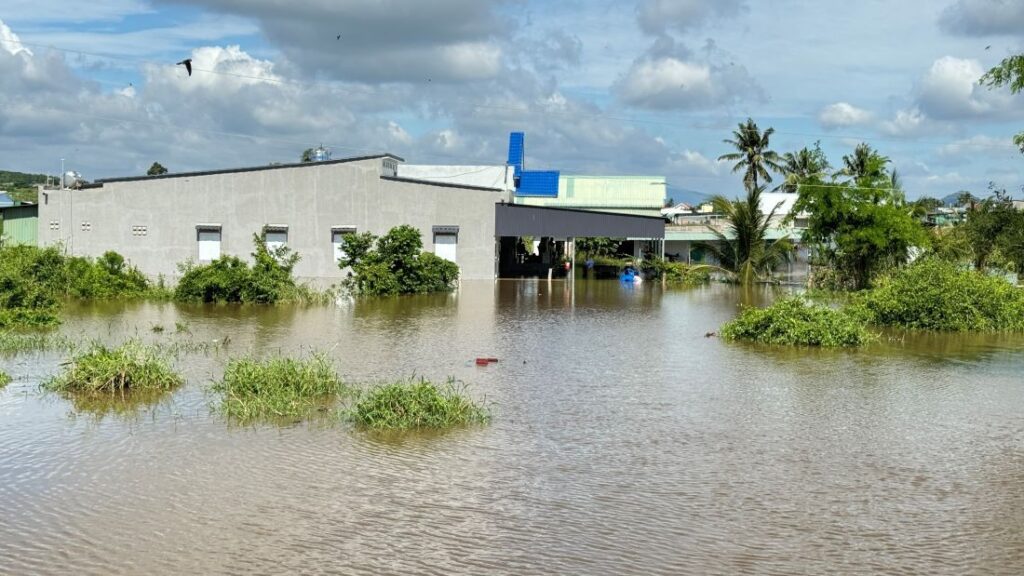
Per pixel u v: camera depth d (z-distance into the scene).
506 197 45.00
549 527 8.39
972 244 41.00
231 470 9.95
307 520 8.45
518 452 10.88
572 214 44.91
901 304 25.34
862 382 16.09
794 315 21.75
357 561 7.52
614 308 31.16
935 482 9.98
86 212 42.31
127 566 7.36
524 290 39.16
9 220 44.25
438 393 12.80
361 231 42.69
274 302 31.03
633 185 60.31
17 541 7.86
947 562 7.76
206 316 26.22
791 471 10.30
